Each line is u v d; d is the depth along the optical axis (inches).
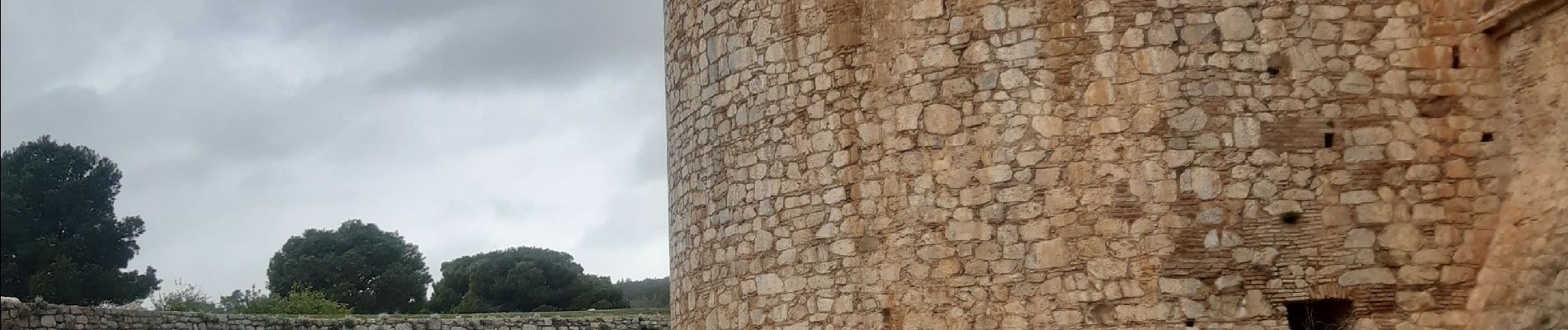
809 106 432.8
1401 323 376.2
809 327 422.9
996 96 402.0
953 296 399.2
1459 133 384.5
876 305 409.7
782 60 442.3
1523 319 352.5
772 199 439.2
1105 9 396.2
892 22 421.1
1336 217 381.4
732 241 454.0
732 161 457.4
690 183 486.0
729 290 453.7
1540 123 368.8
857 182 418.9
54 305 857.5
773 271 435.5
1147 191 385.7
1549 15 367.2
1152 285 381.4
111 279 1756.9
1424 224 380.8
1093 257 386.6
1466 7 391.5
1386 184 383.2
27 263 1733.5
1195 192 383.9
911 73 414.6
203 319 941.2
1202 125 386.0
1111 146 390.0
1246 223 381.4
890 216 411.5
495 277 2305.6
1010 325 391.2
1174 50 390.0
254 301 1734.7
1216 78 387.9
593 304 2305.6
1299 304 382.3
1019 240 394.0
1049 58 398.6
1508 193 376.5
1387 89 387.5
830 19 433.4
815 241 425.1
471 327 1041.5
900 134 413.4
